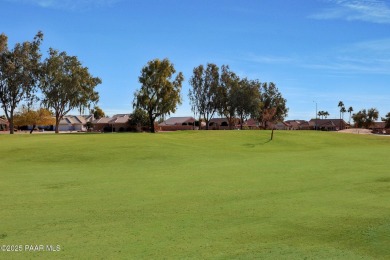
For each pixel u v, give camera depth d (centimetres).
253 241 742
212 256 657
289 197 1204
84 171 1973
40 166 2227
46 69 6838
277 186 1434
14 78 6500
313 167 2088
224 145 4012
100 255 664
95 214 975
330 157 2761
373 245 714
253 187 1410
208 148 3516
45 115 9356
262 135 5344
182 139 4397
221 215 958
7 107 6675
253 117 9706
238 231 812
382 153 3166
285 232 803
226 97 9462
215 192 1302
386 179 1612
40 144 3322
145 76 7325
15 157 2616
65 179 1658
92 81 7500
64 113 7375
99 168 2125
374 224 859
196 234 789
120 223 882
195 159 2605
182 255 661
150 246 712
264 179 1628
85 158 2589
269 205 1078
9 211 1013
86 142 3528
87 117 14075
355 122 16288
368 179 1614
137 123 9125
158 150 3052
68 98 7200
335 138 5472
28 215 966
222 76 9456
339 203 1104
